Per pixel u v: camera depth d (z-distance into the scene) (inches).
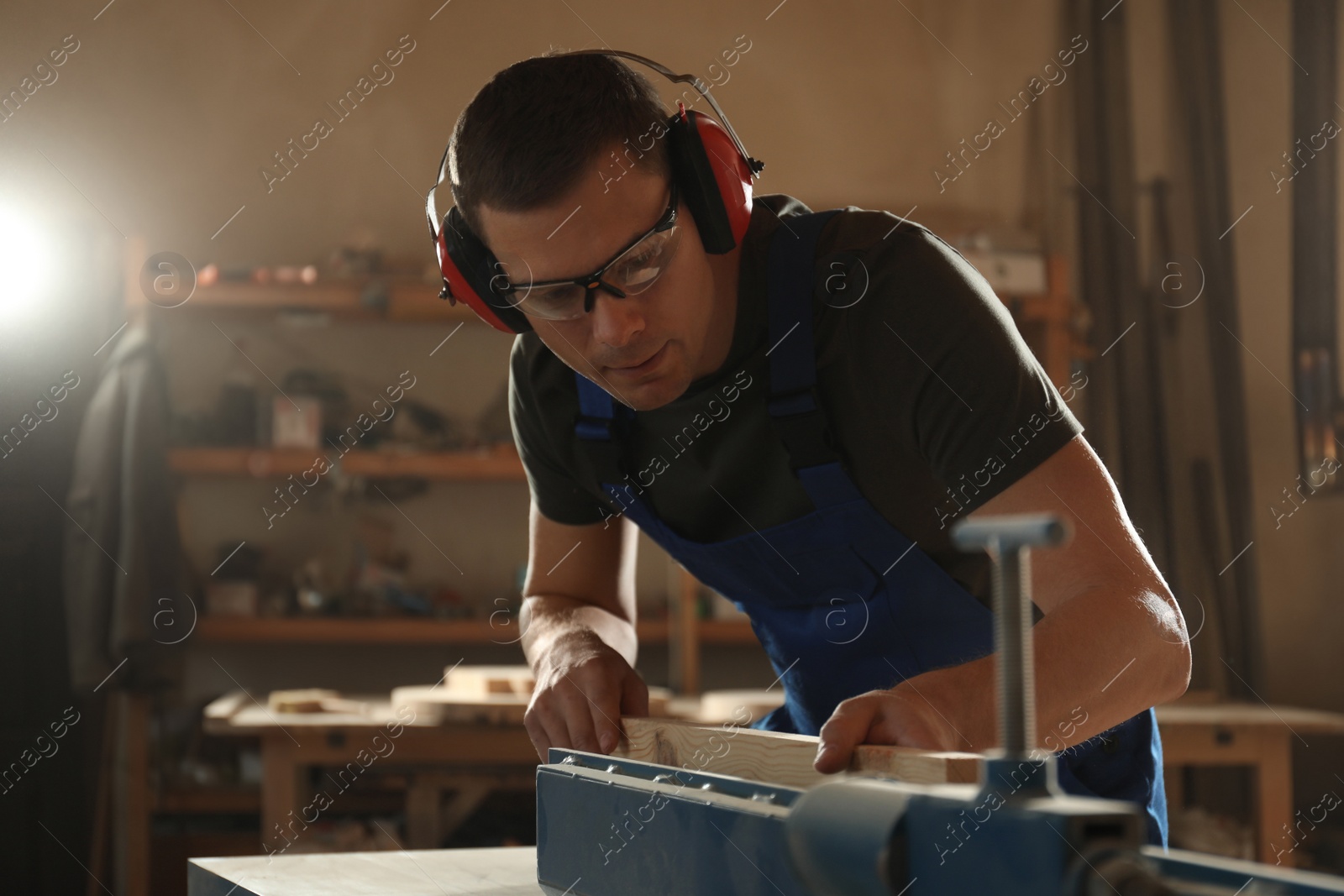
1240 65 163.2
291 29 156.6
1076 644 32.8
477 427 155.6
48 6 151.5
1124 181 161.8
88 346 143.1
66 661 134.5
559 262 37.4
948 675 32.1
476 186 37.8
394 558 150.3
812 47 165.3
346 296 144.5
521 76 38.5
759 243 43.4
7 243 142.6
